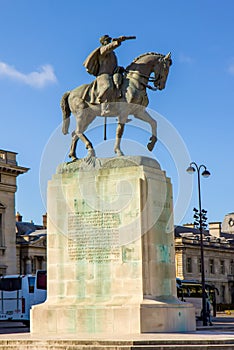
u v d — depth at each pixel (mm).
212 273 132125
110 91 22797
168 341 18484
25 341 19750
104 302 21938
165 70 23516
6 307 46938
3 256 82438
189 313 22484
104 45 23484
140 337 19469
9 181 84625
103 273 22281
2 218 83125
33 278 46875
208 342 18719
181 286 58188
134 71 23156
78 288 22625
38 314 22766
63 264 23031
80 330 21859
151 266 22062
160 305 21438
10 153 84938
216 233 145625
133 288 21734
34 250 100188
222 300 134125
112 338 19172
